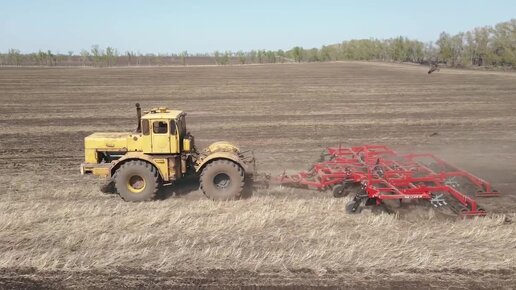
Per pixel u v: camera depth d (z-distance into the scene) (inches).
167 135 432.5
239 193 432.8
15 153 654.5
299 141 747.4
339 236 341.4
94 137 450.9
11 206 414.0
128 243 329.7
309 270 288.5
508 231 349.4
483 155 638.5
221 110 1115.3
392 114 1037.8
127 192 430.3
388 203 422.6
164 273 286.4
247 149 686.5
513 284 272.4
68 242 329.4
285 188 473.4
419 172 489.7
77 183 498.6
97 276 283.1
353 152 534.3
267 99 1336.1
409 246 322.0
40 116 1017.5
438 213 396.5
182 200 434.9
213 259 303.0
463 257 305.4
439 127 871.1
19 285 273.1
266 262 298.5
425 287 268.8
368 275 282.0
